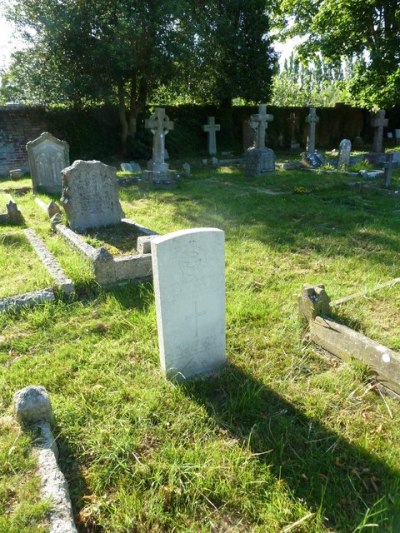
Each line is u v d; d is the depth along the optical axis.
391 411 2.97
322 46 19.80
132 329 4.12
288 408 3.02
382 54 18.31
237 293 4.79
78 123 18.39
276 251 6.33
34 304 4.50
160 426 2.83
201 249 3.18
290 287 5.02
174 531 2.18
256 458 2.58
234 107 24.05
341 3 17.75
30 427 2.64
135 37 15.82
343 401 3.08
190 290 3.22
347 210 8.87
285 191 11.24
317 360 3.60
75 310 4.48
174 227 7.71
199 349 3.42
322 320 3.73
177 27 17.19
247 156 14.23
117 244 6.63
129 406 3.00
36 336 3.98
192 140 22.23
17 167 16.59
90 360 3.60
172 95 20.25
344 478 2.43
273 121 24.88
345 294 4.79
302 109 25.72
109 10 15.83
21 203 9.98
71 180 7.14
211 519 2.22
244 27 21.53
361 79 19.70
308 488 2.38
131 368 3.51
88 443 2.69
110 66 16.59
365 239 6.83
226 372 3.43
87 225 7.44
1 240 6.61
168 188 11.79
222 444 2.70
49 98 16.84
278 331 4.00
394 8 18.09
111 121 19.56
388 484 2.39
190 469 2.47
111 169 7.54
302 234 7.12
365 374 3.32
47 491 2.20
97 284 5.03
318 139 26.88
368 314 4.22
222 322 3.46
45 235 7.21
